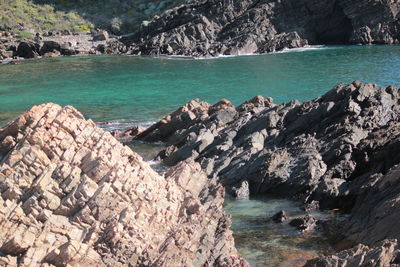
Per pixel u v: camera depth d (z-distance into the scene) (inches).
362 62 2460.6
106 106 1792.6
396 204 669.9
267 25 3319.4
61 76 2561.5
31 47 3496.6
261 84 2059.5
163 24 3649.1
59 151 610.5
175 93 1980.8
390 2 3221.0
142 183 621.6
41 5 4463.6
